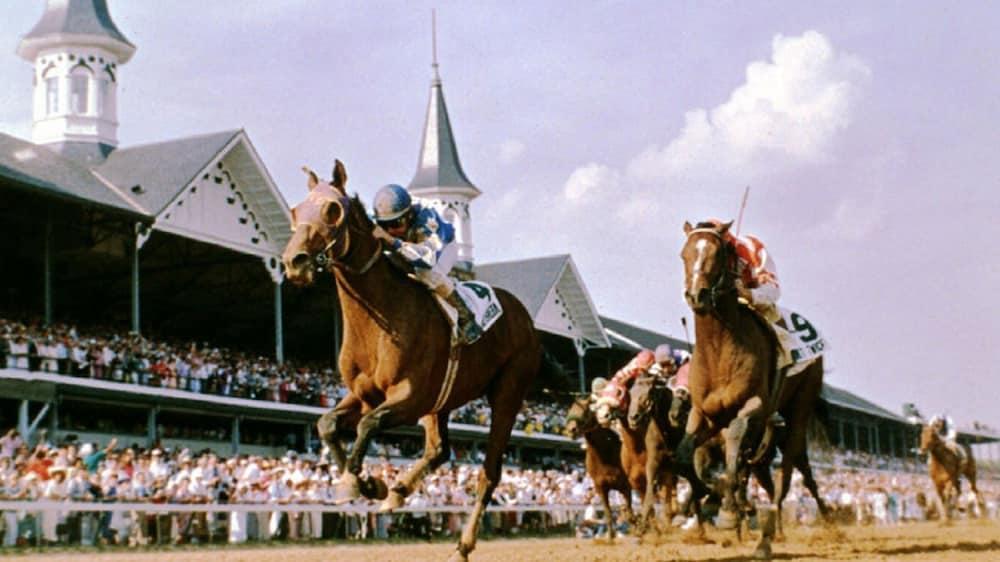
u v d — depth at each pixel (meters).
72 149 34.22
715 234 10.21
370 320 8.30
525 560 11.54
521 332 9.79
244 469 21.62
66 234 29.86
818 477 36.09
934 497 40.00
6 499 15.94
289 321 41.47
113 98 35.91
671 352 15.18
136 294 27.58
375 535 21.02
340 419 8.59
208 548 17.33
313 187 8.48
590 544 17.41
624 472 17.33
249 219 31.62
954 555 11.23
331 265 8.09
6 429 25.03
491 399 9.70
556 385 10.30
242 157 30.88
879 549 12.72
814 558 10.77
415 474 8.91
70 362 24.30
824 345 12.05
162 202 28.27
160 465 20.16
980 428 79.88
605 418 15.83
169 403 26.75
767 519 10.80
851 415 65.31
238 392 29.06
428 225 8.84
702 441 10.71
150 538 16.94
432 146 54.25
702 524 15.34
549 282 44.16
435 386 8.67
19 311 32.38
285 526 19.23
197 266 34.97
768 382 10.63
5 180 23.75
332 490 21.97
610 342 46.88
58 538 15.64
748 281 10.81
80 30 35.50
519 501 25.78
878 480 41.19
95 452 20.70
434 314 8.60
